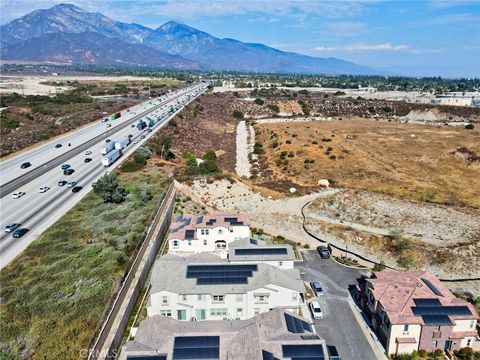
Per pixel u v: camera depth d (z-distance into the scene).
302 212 78.06
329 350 41.41
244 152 125.94
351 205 79.38
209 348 33.09
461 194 84.75
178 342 33.66
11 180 79.25
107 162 89.00
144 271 52.03
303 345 32.81
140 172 88.38
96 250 53.47
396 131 138.88
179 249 60.03
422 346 40.84
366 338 43.84
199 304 43.94
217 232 59.91
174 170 90.50
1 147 103.00
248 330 34.75
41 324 39.69
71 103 184.12
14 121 137.62
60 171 85.69
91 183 79.06
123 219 63.50
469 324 40.69
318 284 53.66
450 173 96.12
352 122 162.88
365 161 103.44
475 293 54.94
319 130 140.75
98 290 45.22
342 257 62.84
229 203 80.50
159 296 43.56
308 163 103.62
